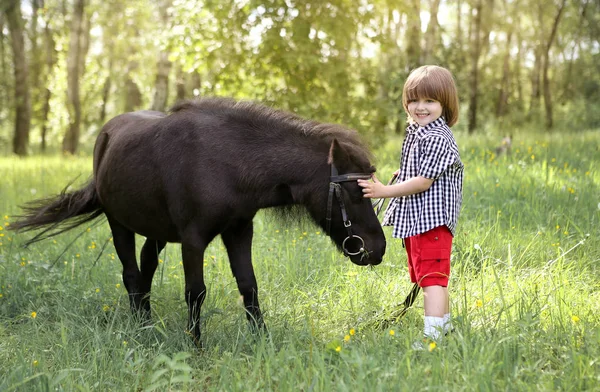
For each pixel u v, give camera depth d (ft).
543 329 11.18
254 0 35.94
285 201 11.91
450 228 11.43
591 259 16.39
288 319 13.12
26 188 32.35
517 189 23.43
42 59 100.37
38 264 16.67
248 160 11.69
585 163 31.09
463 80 70.79
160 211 12.82
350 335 11.30
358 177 10.99
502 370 9.50
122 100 111.75
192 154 12.01
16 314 14.76
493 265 15.70
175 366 9.03
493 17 96.22
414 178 11.23
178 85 66.39
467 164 31.30
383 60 76.38
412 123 12.06
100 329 12.79
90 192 15.07
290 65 36.96
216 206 11.74
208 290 15.05
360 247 11.17
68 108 66.64
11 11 70.64
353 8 38.04
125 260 14.76
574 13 104.12
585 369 9.00
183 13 38.27
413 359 9.96
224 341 12.30
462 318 11.14
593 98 94.12
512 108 103.65
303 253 17.81
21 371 10.23
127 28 86.69
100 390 10.08
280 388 9.27
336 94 39.45
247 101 12.45
